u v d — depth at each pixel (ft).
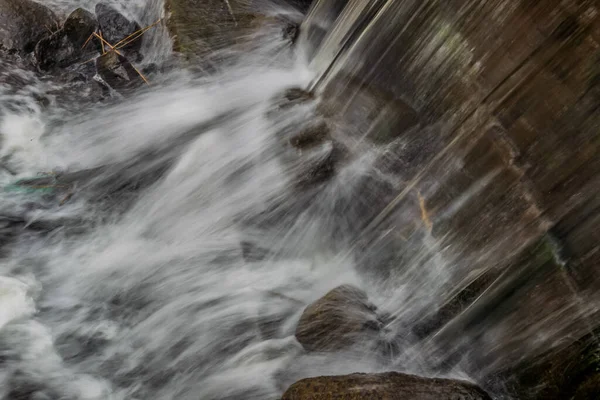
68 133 17.07
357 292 11.89
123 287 13.21
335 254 13.19
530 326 10.14
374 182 12.79
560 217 9.34
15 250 13.61
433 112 11.62
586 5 8.36
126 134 16.79
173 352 12.05
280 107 15.11
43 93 18.12
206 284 13.01
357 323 11.10
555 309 9.73
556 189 9.32
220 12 18.88
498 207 10.29
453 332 11.19
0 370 11.14
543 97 9.27
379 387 9.37
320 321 11.10
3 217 14.21
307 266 13.19
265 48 18.37
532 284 9.95
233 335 12.02
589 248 9.04
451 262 11.15
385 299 12.26
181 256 13.53
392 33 12.51
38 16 19.21
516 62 9.67
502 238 10.27
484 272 10.57
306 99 15.28
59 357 11.78
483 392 9.56
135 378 11.71
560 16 8.79
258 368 11.41
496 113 10.14
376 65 13.07
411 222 11.94
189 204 14.56
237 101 16.38
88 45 19.22
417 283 11.76
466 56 10.70
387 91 12.76
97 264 13.69
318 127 14.12
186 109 16.80
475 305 10.75
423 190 11.74
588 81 8.56
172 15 18.11
